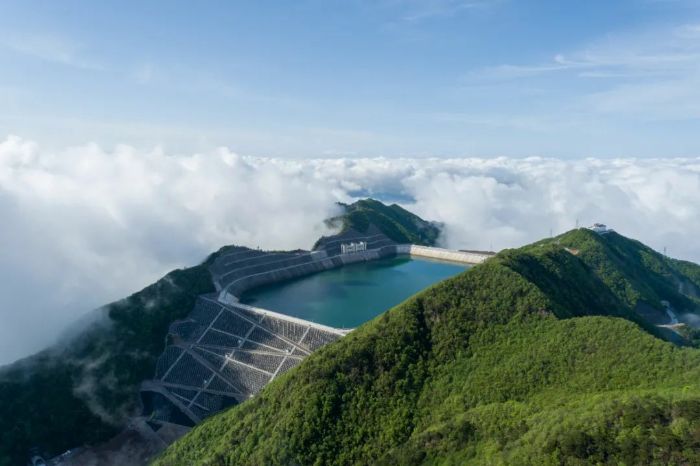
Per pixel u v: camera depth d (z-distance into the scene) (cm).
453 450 12169
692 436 8800
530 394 13975
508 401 13712
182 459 17988
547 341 15625
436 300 18475
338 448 14900
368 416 15438
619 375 13325
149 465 19262
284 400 17075
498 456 10738
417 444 13025
